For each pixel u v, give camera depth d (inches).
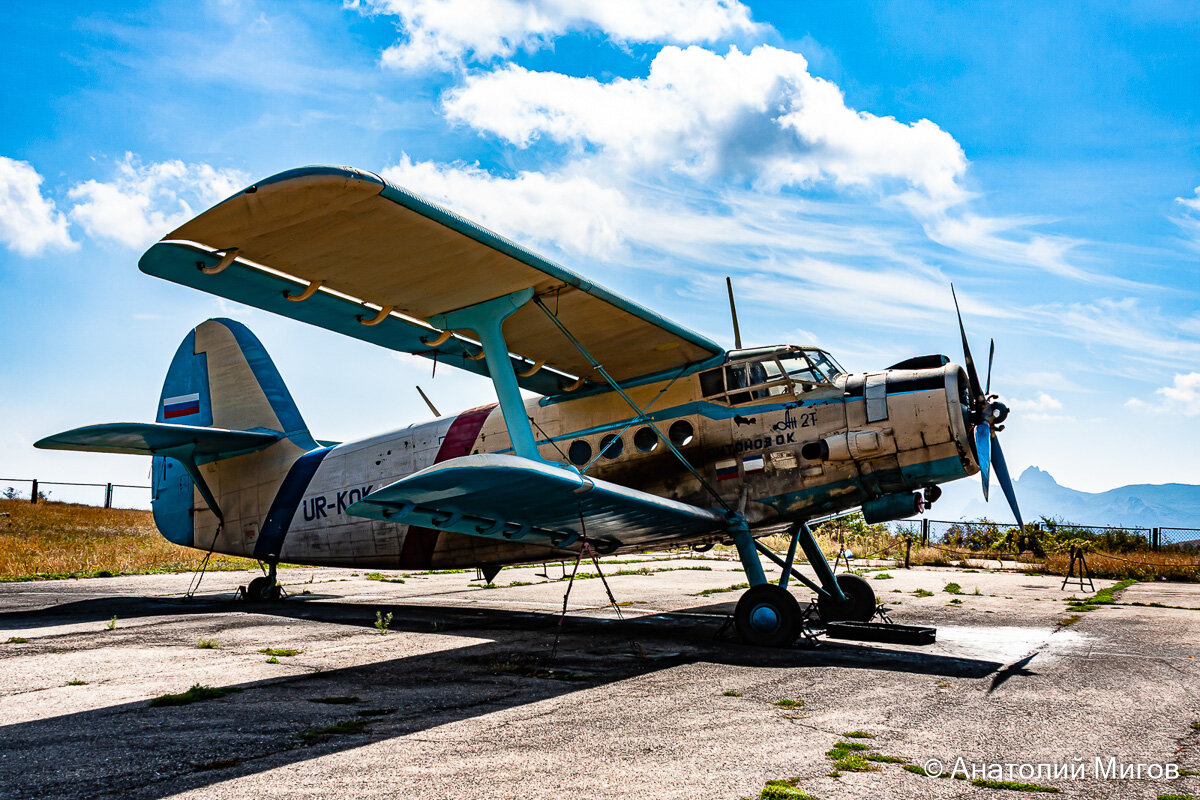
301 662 263.9
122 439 431.2
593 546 364.5
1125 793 135.4
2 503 1151.6
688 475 353.4
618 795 131.7
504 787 135.6
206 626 356.5
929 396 313.7
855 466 324.2
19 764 148.2
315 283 289.6
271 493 473.4
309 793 132.2
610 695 212.1
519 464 244.2
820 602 370.9
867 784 138.3
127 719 182.9
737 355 356.8
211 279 274.5
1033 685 227.3
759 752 157.2
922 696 211.8
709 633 337.7
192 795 131.2
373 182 230.4
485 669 251.9
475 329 321.4
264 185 219.0
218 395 498.0
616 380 389.4
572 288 307.4
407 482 250.2
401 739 166.1
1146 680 235.3
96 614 400.5
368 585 579.2
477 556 418.6
